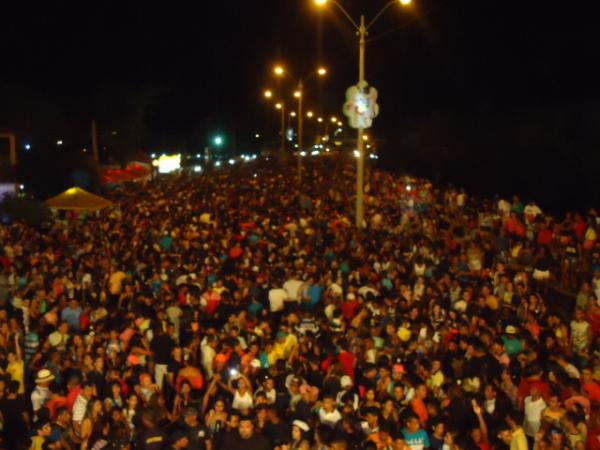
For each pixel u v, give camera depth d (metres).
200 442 8.91
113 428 8.91
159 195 33.16
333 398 9.26
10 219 26.47
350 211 27.98
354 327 12.01
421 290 14.91
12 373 10.86
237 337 11.58
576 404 8.70
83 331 12.85
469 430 8.65
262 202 30.98
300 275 15.63
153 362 11.51
